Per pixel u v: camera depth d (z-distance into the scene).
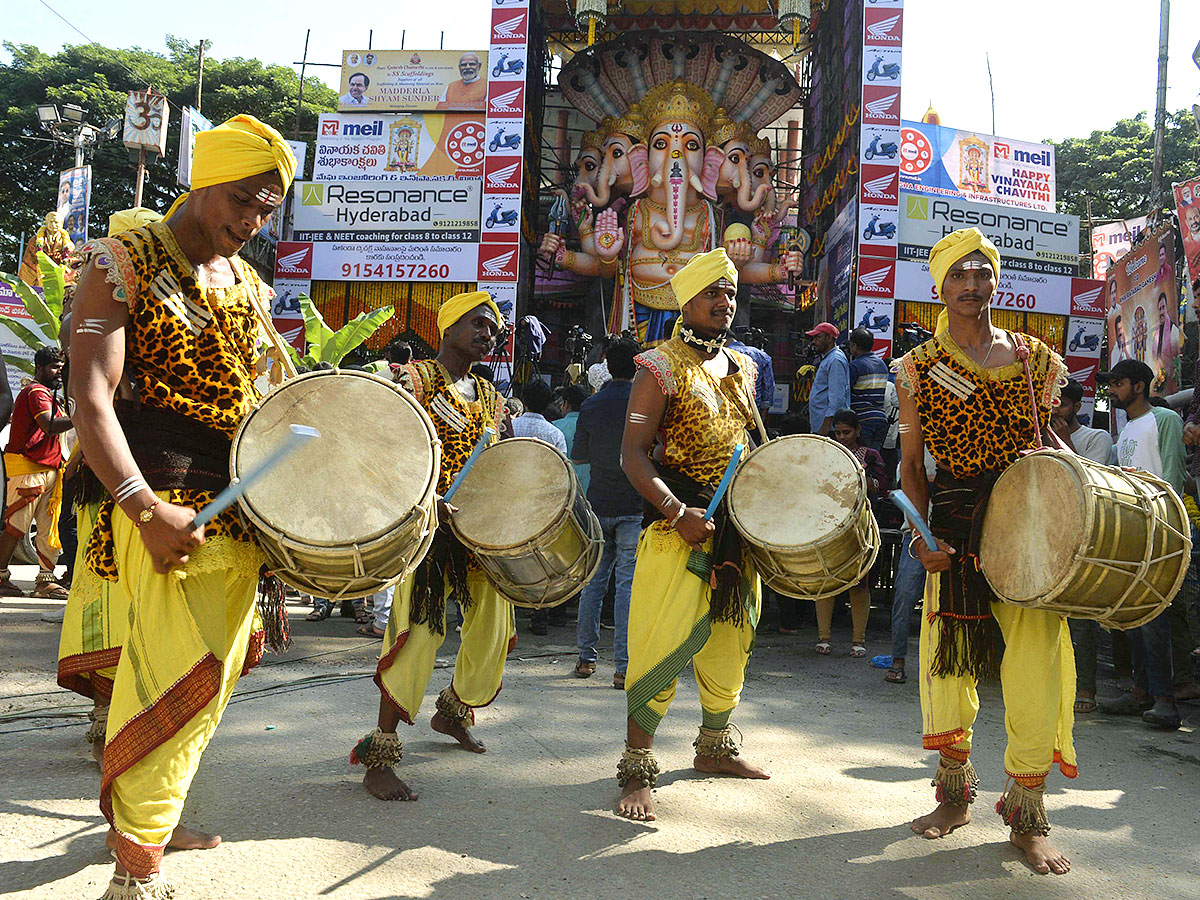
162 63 25.11
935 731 3.01
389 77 17.73
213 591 2.32
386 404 2.53
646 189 17.17
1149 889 2.69
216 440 2.40
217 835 2.74
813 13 18.67
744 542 3.26
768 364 8.78
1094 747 4.20
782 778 3.54
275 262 17.28
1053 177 19.72
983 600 2.95
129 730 2.22
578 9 17.58
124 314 2.26
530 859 2.71
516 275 16.31
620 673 5.06
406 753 3.66
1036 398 3.04
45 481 6.93
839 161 17.16
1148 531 2.65
